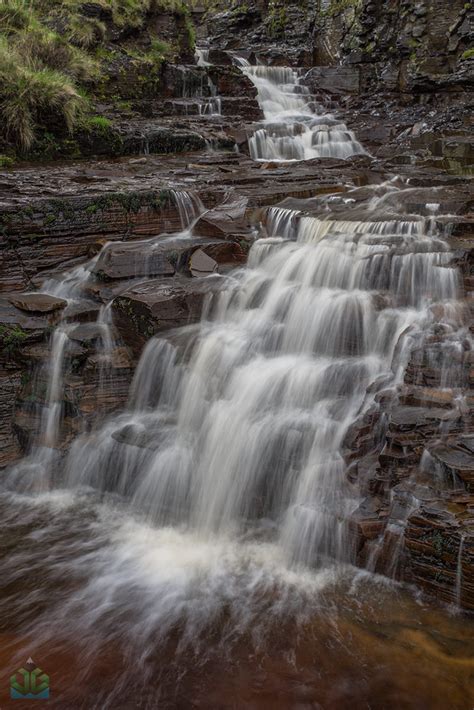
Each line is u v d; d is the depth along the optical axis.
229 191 11.49
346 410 7.27
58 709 4.96
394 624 5.71
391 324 7.96
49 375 8.84
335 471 6.80
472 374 6.73
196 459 7.60
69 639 5.70
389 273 8.63
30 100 14.73
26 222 10.03
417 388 6.84
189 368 8.30
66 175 12.95
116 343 9.06
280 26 24.94
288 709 4.93
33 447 8.61
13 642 5.68
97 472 8.14
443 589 5.87
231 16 26.14
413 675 5.19
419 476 6.29
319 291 8.73
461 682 5.11
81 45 18.36
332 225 9.95
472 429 6.33
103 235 10.66
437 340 7.20
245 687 5.14
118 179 12.57
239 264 10.17
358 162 14.97
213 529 7.34
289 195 11.64
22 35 17.08
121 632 5.77
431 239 9.14
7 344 8.85
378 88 21.11
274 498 7.16
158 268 9.83
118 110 17.73
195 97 19.45
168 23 20.88
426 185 12.62
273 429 7.27
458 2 19.44
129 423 8.38
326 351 8.34
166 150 16.08
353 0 22.44
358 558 6.33
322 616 5.86
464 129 17.53
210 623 5.84
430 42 19.84
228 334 8.70
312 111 20.58
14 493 8.29
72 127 15.21
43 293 9.90
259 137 16.61
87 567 6.72
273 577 6.45
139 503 7.79
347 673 5.24
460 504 5.93
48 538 7.26
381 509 6.36
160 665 5.39
